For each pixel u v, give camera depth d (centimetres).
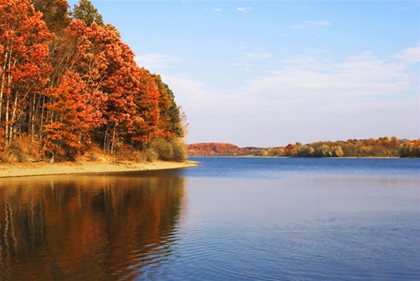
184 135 12212
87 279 1211
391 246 1650
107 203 2734
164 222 2084
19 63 5391
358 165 13100
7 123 5053
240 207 2683
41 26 5269
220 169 9256
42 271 1277
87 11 7744
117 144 7462
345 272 1317
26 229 1875
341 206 2803
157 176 5600
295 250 1572
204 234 1823
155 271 1291
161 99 9306
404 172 8206
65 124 5691
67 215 2250
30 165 5312
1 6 4866
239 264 1378
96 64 6269
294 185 4684
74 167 5962
